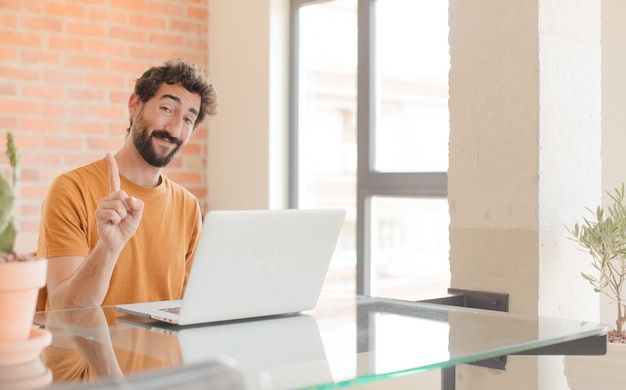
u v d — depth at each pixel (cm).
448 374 235
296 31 404
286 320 161
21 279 106
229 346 130
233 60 415
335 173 389
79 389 66
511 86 224
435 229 347
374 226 374
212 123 427
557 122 223
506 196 225
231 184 417
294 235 162
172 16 412
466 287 234
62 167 377
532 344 135
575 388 196
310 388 104
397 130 364
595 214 234
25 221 365
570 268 226
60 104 376
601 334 153
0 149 361
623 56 258
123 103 395
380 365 116
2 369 106
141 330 146
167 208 253
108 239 188
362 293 372
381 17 371
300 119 405
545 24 220
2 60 360
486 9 229
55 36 373
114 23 391
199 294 150
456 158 237
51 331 141
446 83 344
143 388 65
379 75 373
